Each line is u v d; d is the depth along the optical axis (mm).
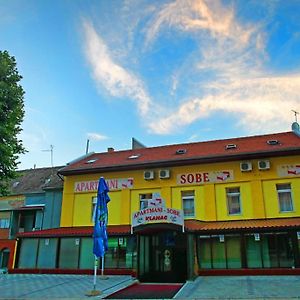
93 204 23859
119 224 22578
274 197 20188
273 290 13461
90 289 15258
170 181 22375
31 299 13227
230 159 21453
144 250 19031
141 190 22875
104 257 20531
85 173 24562
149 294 13898
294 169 20266
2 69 16703
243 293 13070
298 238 17672
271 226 17984
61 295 13984
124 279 18141
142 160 23703
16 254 22500
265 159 20938
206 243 19266
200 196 21547
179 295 13289
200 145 25953
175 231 18156
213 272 18422
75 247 21344
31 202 27547
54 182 28969
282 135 24641
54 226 25672
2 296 13914
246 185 20922
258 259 18328
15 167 16438
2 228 27672
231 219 20516
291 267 17656
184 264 18391
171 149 26203
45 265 21547
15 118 16578
